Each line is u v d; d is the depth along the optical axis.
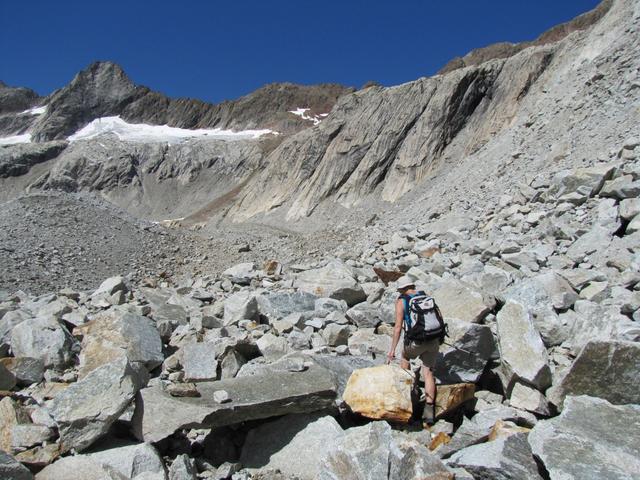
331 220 59.44
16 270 19.23
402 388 5.59
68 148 157.25
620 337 5.84
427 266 11.82
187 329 8.99
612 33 35.19
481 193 24.17
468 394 5.89
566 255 10.79
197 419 5.16
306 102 184.00
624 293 7.67
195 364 7.04
